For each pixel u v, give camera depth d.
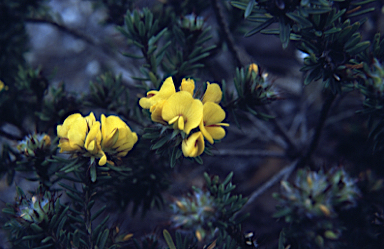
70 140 0.27
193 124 0.26
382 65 0.29
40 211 0.29
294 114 0.58
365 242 0.32
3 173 0.34
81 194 0.30
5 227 0.30
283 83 0.61
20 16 0.40
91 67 0.59
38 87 0.36
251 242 0.30
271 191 0.47
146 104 0.27
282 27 0.28
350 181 0.30
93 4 0.41
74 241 0.29
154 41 0.32
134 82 0.52
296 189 0.29
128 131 0.28
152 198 0.35
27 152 0.31
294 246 0.31
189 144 0.26
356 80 0.30
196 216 0.29
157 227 0.34
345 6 0.30
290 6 0.28
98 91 0.35
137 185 0.35
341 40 0.29
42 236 0.29
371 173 0.35
